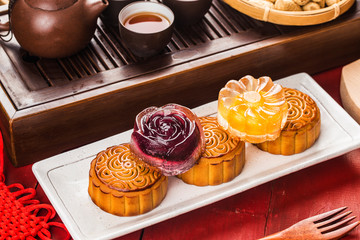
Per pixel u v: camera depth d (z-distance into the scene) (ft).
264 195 2.27
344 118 2.39
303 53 2.57
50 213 2.20
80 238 2.07
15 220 2.15
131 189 2.10
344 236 2.14
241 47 2.46
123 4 2.47
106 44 2.48
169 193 2.20
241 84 2.30
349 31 2.60
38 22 2.28
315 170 2.33
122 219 2.14
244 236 2.17
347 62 2.72
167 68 2.38
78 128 2.34
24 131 2.25
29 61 2.41
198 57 2.42
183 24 2.54
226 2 2.57
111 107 2.34
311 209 2.23
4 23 2.44
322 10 2.49
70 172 2.26
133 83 2.32
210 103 2.44
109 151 2.19
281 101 2.23
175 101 2.45
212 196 2.18
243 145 2.24
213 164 2.17
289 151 2.29
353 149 2.31
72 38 2.34
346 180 2.31
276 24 2.56
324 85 2.63
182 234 2.18
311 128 2.28
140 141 2.11
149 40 2.34
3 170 2.33
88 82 2.32
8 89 2.29
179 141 2.12
